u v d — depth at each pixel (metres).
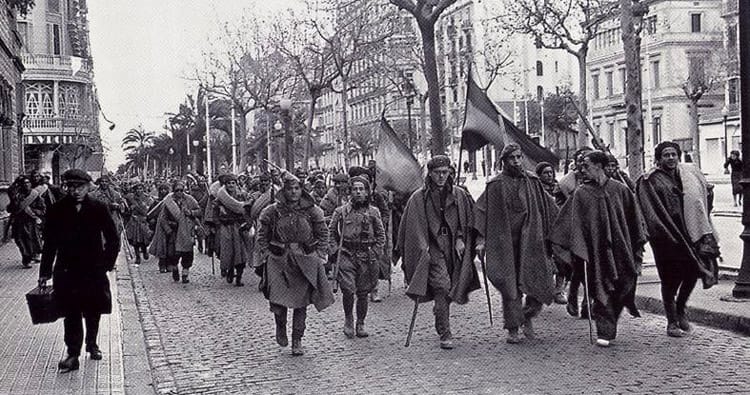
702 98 78.19
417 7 24.45
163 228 18.02
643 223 10.01
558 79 102.88
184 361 9.83
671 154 10.30
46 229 9.12
